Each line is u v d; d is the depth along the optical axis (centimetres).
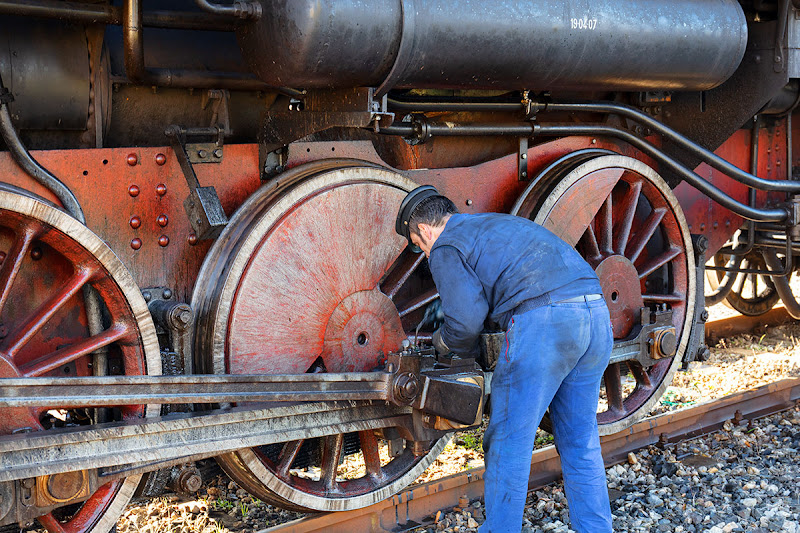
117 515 281
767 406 521
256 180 330
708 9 384
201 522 354
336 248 328
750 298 718
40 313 269
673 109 480
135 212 298
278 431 298
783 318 743
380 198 340
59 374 287
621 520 370
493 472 311
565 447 329
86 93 298
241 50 308
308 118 312
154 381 264
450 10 303
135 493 300
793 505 387
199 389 274
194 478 309
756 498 393
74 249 270
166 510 363
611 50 353
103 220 290
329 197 324
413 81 315
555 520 371
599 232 436
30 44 283
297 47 277
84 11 280
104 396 254
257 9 287
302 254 319
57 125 299
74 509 325
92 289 288
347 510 340
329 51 281
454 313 297
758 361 613
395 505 360
